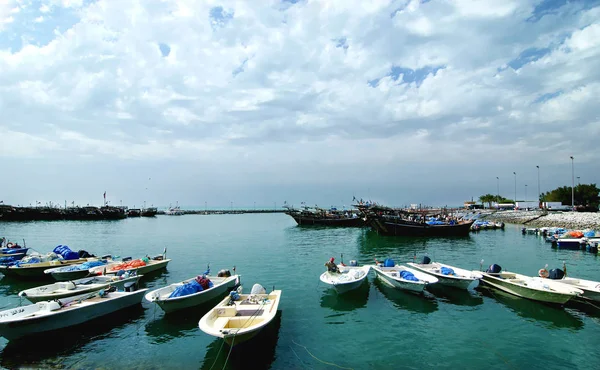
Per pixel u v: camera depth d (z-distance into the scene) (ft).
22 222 306.35
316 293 68.85
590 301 58.75
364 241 158.40
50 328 46.50
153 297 52.47
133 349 44.45
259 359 41.98
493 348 44.91
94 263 80.18
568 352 43.91
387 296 66.28
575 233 144.97
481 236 178.60
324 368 40.04
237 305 50.03
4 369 39.47
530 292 60.44
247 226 272.10
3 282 79.87
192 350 44.21
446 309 59.00
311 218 260.62
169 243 154.20
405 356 42.83
